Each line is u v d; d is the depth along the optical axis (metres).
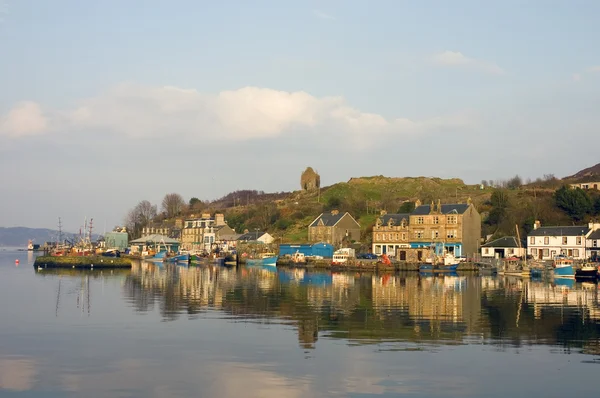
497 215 183.75
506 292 87.69
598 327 55.38
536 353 44.81
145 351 44.81
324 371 39.66
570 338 50.19
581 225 165.62
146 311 64.19
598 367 41.00
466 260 146.12
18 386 36.59
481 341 48.81
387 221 175.25
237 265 175.75
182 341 48.16
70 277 117.31
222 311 64.44
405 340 49.06
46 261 159.00
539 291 89.81
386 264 143.88
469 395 35.44
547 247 156.88
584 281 113.44
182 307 67.69
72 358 42.75
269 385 36.84
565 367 41.00
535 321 58.69
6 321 57.25
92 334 50.84
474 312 64.56
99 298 76.56
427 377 38.56
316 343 47.66
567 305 71.19
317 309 66.31
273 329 53.50
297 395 35.12
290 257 173.00
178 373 39.19
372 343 47.78
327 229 192.75
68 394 35.22
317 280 111.75
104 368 40.31
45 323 56.19
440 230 163.75
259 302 72.62
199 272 138.25
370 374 39.09
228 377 38.38
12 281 105.69
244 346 46.44
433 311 65.19
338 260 155.50
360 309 66.38
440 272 137.75
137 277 118.06
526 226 172.75
